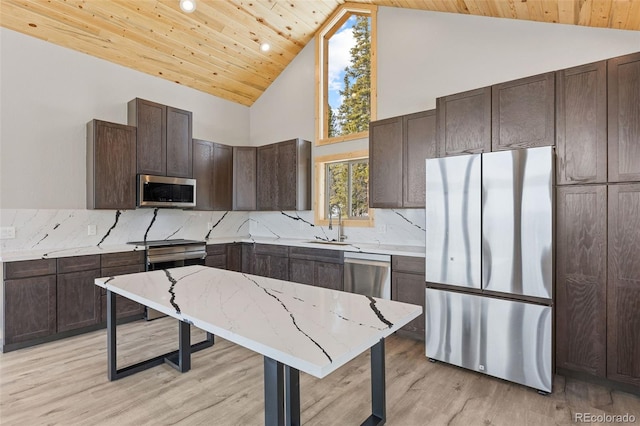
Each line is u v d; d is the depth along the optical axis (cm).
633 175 233
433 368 283
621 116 237
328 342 130
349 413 218
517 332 252
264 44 482
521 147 275
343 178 484
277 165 508
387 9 429
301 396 238
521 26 340
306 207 500
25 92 359
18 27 350
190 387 249
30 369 275
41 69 369
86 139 400
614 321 240
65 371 272
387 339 349
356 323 152
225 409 221
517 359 252
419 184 366
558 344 260
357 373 271
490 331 264
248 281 239
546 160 242
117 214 427
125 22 384
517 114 277
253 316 161
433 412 219
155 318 402
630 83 234
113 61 422
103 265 365
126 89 436
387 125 392
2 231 345
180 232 493
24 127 358
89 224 402
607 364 242
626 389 241
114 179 391
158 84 468
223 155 519
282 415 136
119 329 368
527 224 249
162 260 409
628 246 235
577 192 253
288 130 538
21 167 356
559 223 259
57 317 334
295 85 529
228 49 468
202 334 358
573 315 254
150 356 301
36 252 346
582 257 251
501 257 259
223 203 517
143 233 452
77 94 394
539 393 243
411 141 372
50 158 375
